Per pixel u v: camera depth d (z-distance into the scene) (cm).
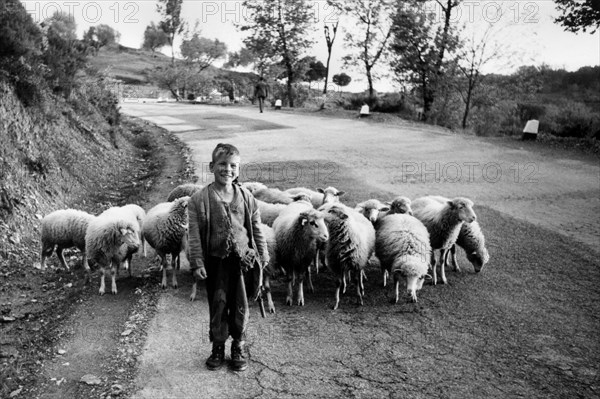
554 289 767
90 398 484
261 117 3138
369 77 3956
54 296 735
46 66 1594
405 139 2225
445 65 3341
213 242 492
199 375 521
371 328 638
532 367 553
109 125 1986
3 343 592
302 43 4703
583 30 2325
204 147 2002
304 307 700
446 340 610
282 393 495
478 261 834
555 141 2130
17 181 1010
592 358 572
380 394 498
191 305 686
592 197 1299
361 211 845
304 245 672
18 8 1498
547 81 4300
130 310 675
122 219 732
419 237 718
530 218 1121
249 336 609
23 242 890
